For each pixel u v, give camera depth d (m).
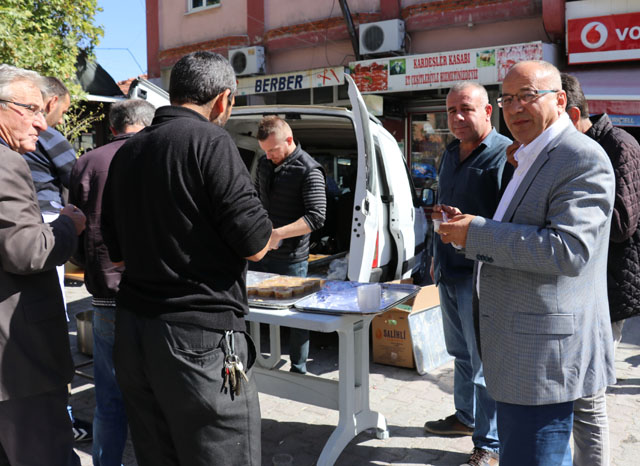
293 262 4.08
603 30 7.66
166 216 1.82
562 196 1.86
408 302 4.65
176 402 1.85
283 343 5.26
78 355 4.81
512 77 2.03
